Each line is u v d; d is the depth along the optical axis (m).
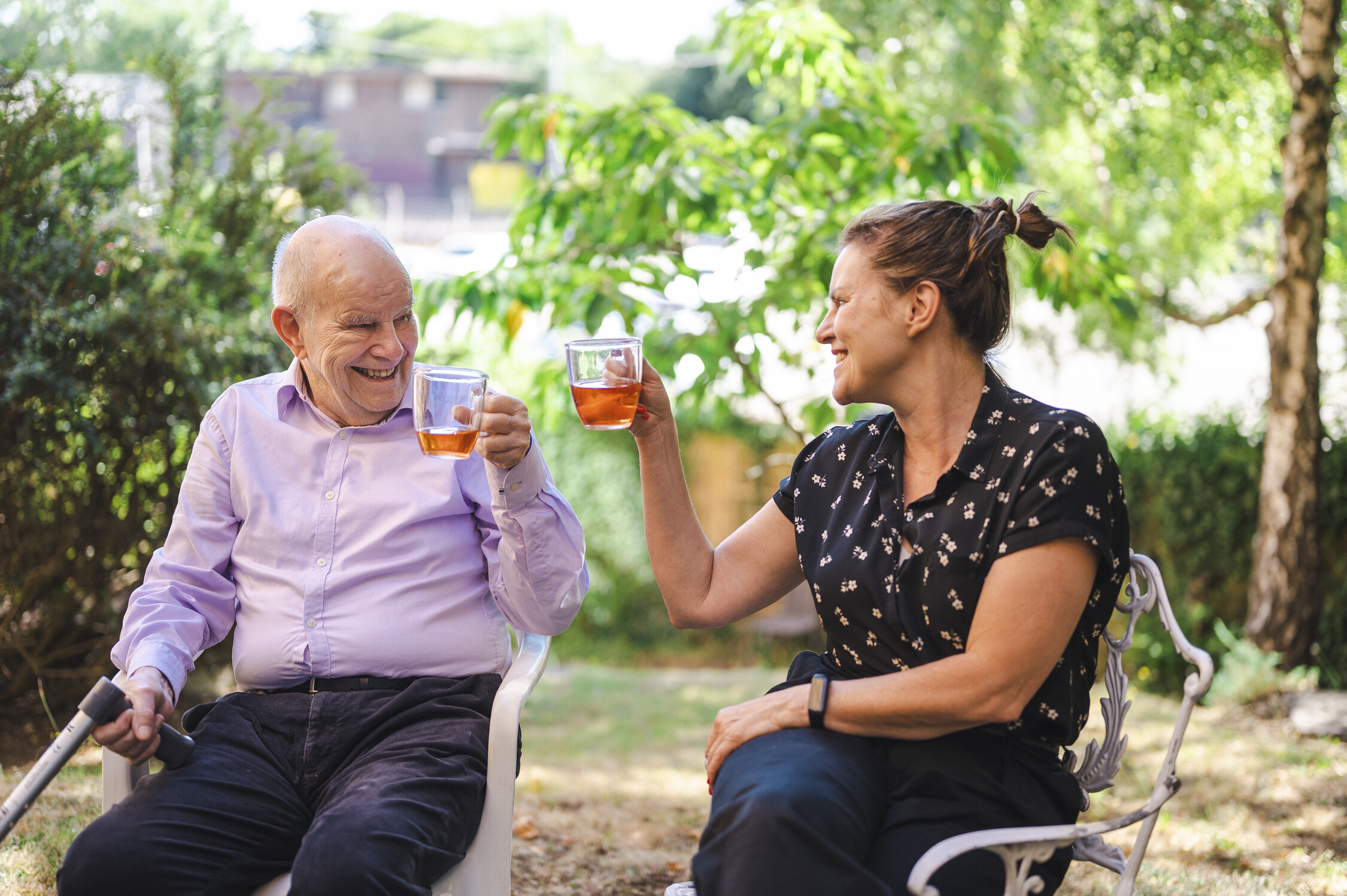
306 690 2.02
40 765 1.62
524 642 2.06
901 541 1.71
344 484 2.07
